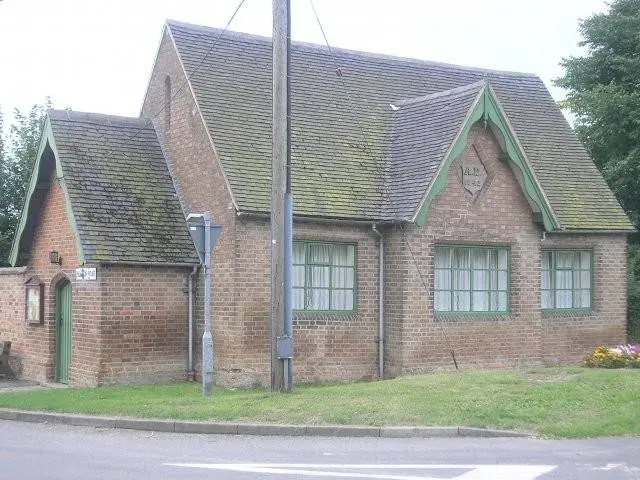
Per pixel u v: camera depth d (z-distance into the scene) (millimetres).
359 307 18797
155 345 18188
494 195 19609
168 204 19297
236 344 17453
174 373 18406
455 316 19188
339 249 18859
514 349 19859
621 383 14195
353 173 19281
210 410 12852
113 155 19562
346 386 14961
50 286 19609
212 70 19938
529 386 14023
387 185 19281
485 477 9016
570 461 9992
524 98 24531
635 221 27500
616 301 22094
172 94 20078
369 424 11984
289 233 14344
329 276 18703
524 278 20062
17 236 20422
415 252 18594
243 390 16953
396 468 9484
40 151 19562
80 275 18219
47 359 19531
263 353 17703
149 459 10117
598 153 28703
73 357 18531
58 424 13281
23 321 20641
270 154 18625
